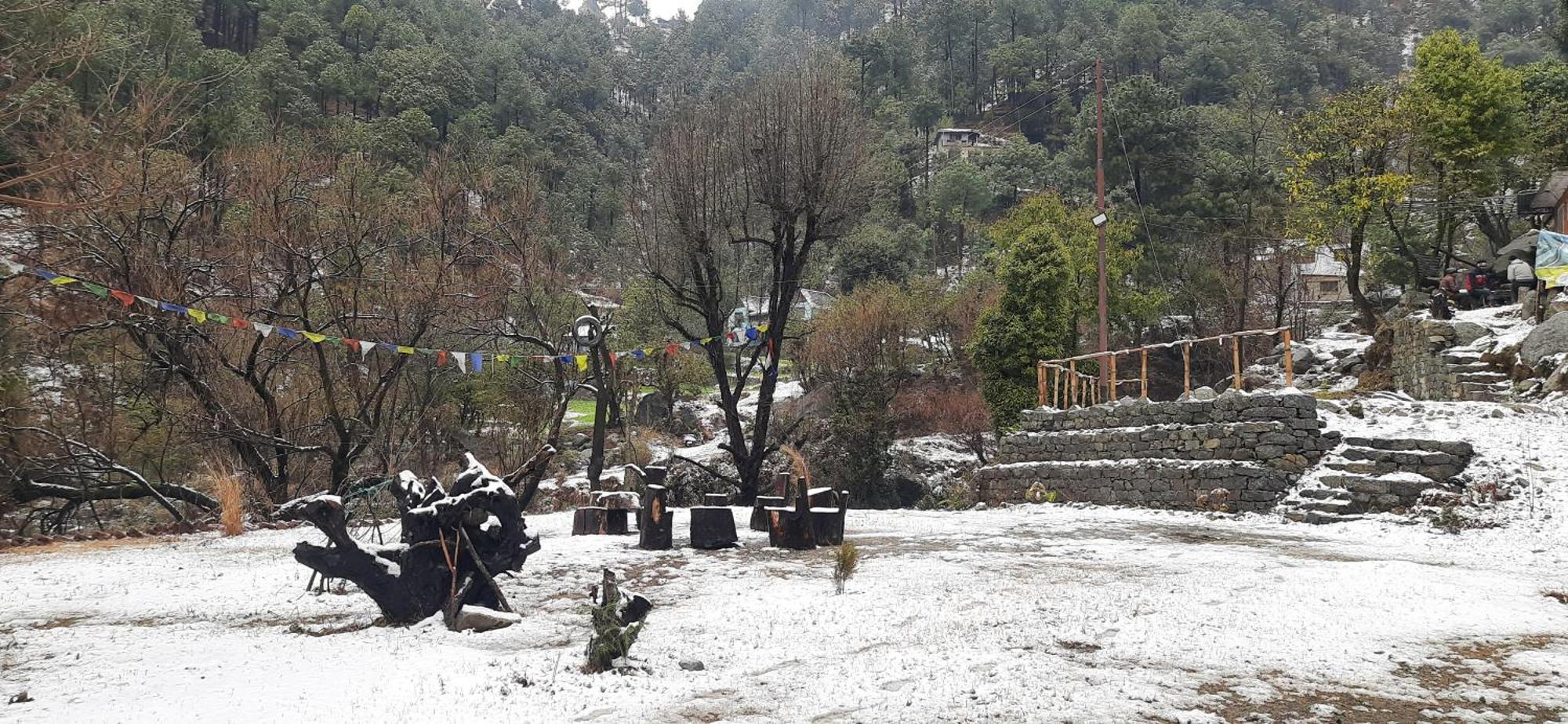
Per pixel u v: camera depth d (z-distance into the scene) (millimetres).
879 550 13078
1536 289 23922
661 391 50344
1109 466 19203
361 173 27812
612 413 39375
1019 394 32281
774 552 13062
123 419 26688
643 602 7680
